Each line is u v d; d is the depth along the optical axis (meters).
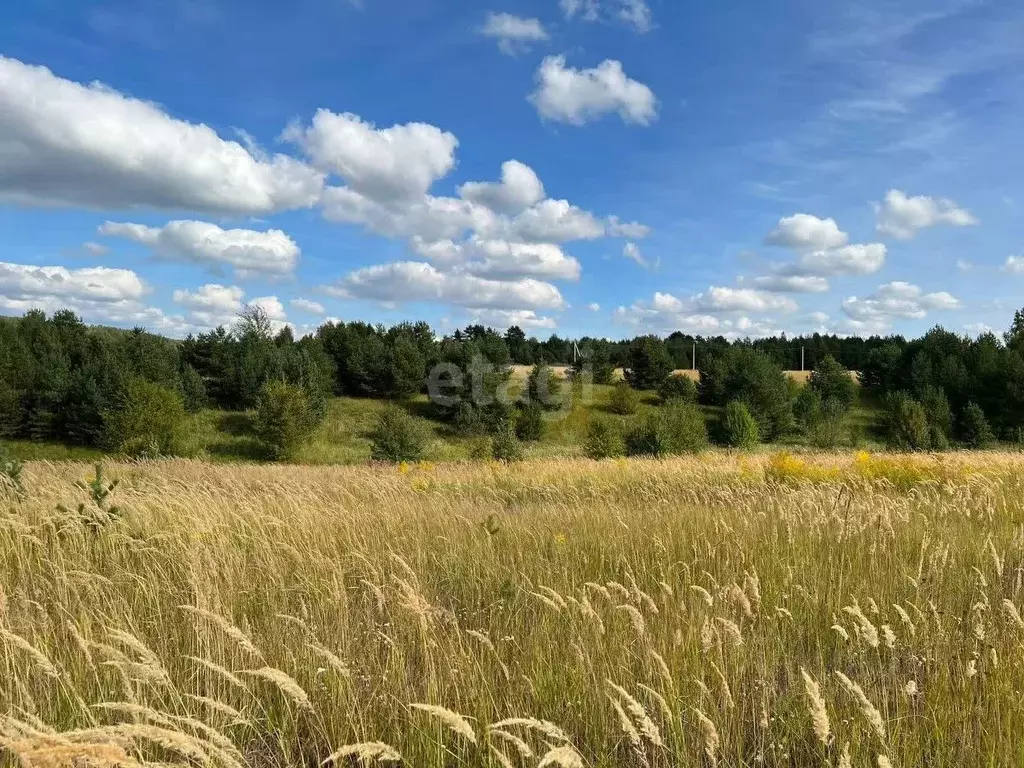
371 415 44.69
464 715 2.77
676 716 2.86
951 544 5.48
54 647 3.46
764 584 4.69
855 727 2.66
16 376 36.50
